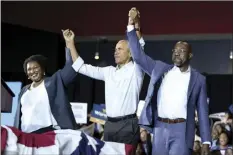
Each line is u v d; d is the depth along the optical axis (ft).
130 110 34.30
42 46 94.58
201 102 33.12
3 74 91.15
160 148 32.81
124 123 34.06
